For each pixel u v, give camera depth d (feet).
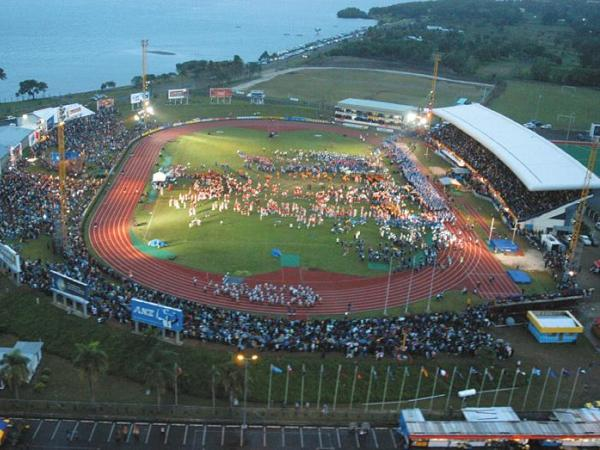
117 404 288.10
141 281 405.59
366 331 343.67
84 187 559.79
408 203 577.43
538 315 375.45
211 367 309.42
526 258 478.59
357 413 293.23
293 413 290.97
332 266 444.96
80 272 390.83
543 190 520.42
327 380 311.27
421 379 316.81
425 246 481.46
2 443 259.80
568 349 360.69
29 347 315.58
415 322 359.05
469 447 277.03
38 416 279.49
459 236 512.63
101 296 364.79
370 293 408.46
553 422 285.23
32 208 494.18
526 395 313.73
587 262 478.59
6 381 280.92
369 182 631.56
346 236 498.69
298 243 482.28
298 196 586.45
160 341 329.11
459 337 346.33
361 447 272.51
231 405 293.84
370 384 310.86
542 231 528.22
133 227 496.23
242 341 328.70
